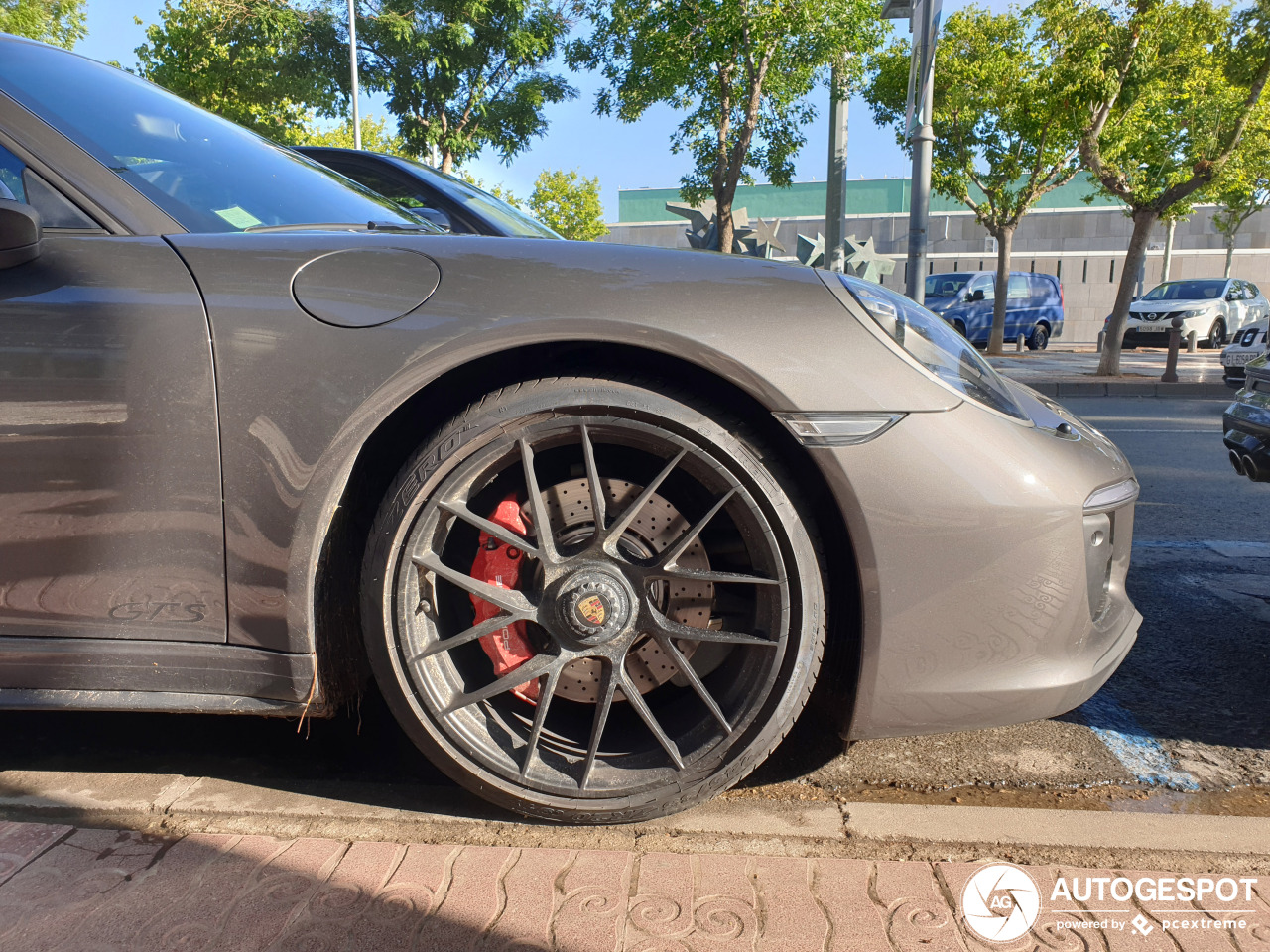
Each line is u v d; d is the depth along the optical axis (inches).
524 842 59.3
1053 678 59.3
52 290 57.8
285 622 57.6
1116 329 517.3
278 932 50.1
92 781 67.0
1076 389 469.4
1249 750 76.8
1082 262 1160.8
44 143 63.4
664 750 59.7
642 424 57.6
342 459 56.2
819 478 59.1
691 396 58.2
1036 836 60.3
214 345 56.9
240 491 57.0
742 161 525.7
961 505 56.8
